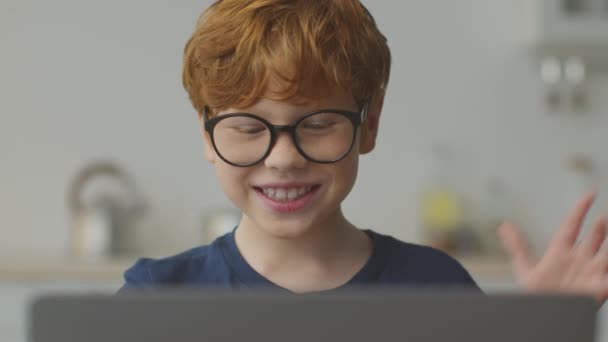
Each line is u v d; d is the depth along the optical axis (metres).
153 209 3.09
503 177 3.18
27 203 3.08
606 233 0.88
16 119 3.08
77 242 2.93
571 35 2.88
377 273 1.10
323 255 1.08
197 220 3.09
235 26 0.99
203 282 1.09
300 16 0.99
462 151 3.17
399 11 3.16
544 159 3.19
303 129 0.95
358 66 1.01
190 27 3.12
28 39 3.08
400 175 3.17
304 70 0.93
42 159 3.09
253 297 0.60
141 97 3.11
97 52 3.10
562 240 0.89
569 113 3.20
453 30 3.17
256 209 0.99
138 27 3.11
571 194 3.18
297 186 0.97
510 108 3.18
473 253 3.01
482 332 0.60
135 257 2.91
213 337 0.60
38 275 2.65
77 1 3.09
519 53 3.17
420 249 1.17
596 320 0.60
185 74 1.09
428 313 0.60
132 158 3.10
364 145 1.10
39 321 0.60
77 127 3.09
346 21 1.02
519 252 0.91
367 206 3.16
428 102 3.17
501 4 3.16
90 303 0.60
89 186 3.04
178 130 3.11
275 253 1.07
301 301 0.60
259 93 0.94
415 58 3.16
